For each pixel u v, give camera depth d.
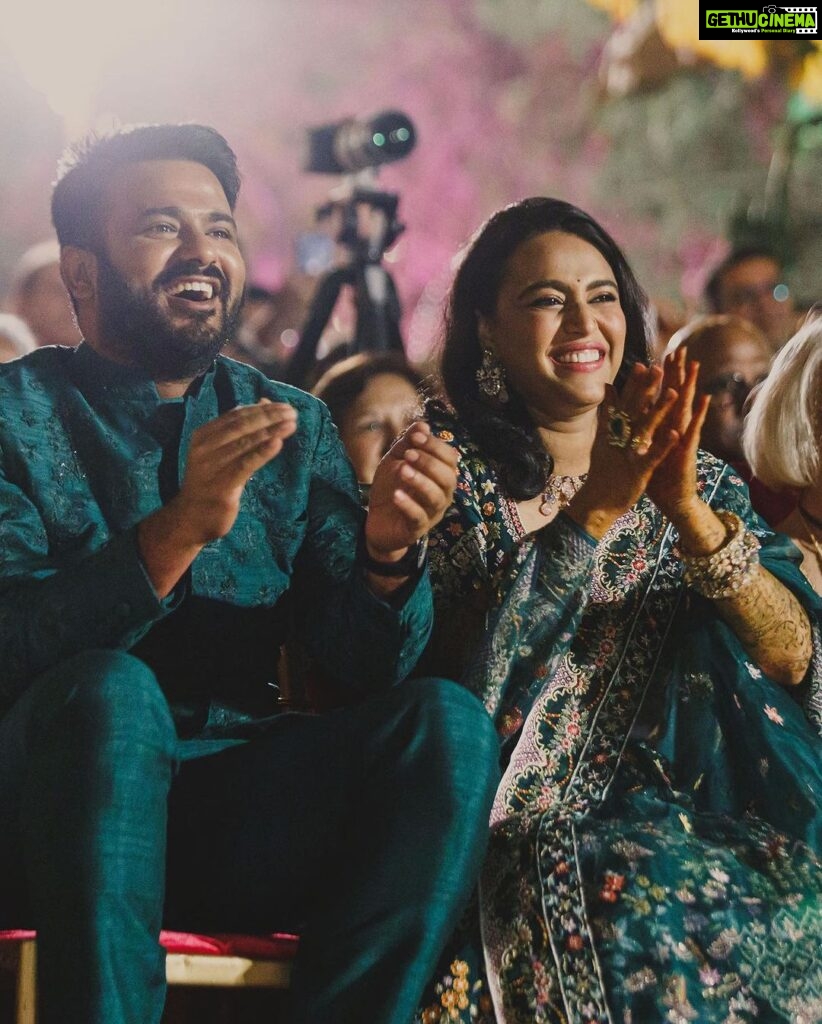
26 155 16.28
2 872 3.40
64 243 3.92
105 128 3.94
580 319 4.34
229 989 3.62
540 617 3.83
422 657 4.05
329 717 3.54
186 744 3.63
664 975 3.48
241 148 22.22
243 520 3.87
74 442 3.79
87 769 3.13
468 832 3.36
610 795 3.90
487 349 4.46
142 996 3.11
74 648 3.40
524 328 4.36
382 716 3.45
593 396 4.34
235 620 3.82
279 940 3.47
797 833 3.87
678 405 3.76
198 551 3.45
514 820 3.77
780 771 3.92
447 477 3.54
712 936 3.54
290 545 3.93
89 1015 3.04
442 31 23.42
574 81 22.69
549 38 22.88
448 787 3.36
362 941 3.29
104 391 3.83
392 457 3.60
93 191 3.87
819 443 4.59
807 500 4.65
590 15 22.84
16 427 3.73
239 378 4.00
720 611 4.02
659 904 3.56
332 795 3.48
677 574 4.13
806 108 15.37
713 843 3.76
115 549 3.39
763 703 4.00
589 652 4.05
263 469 3.94
